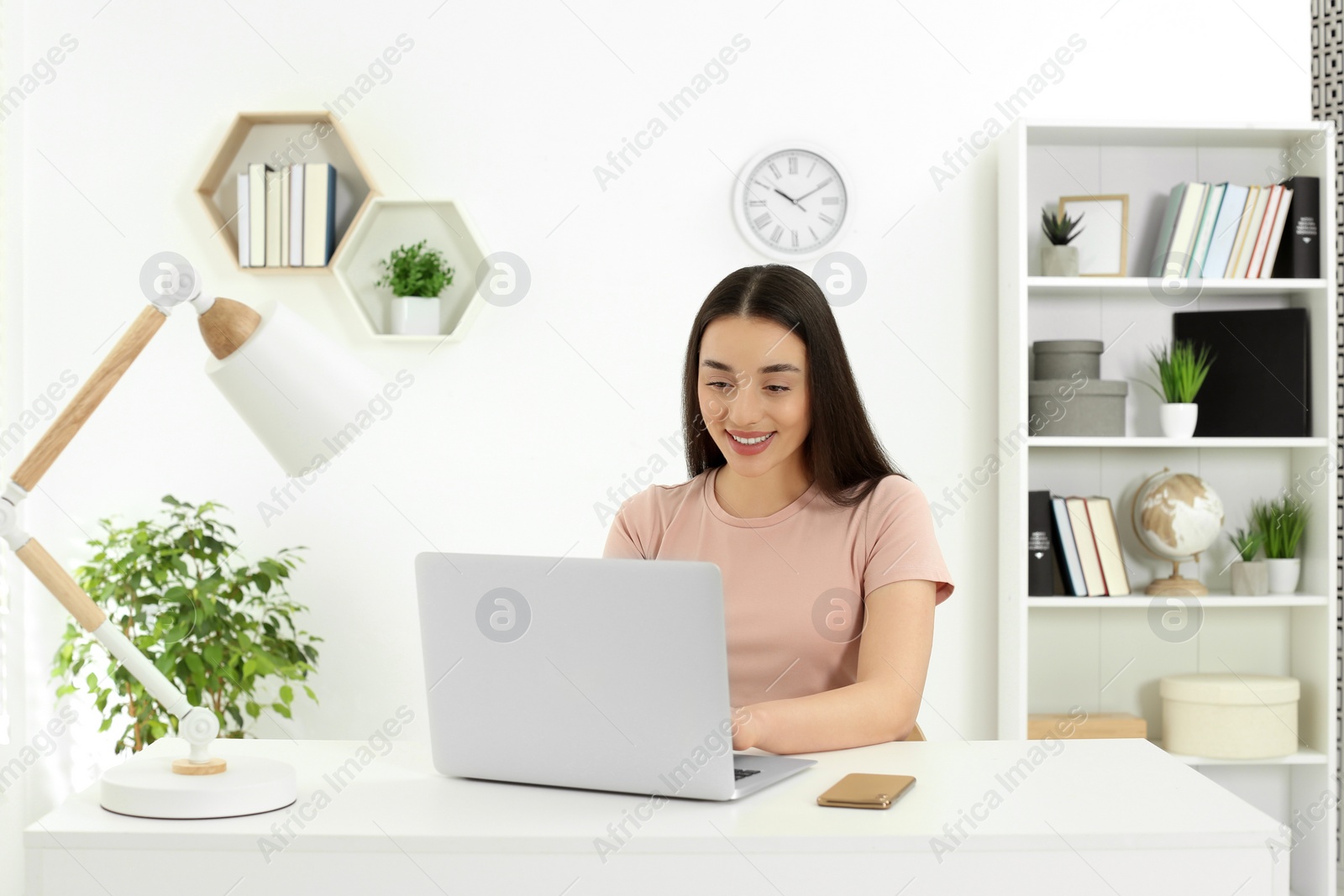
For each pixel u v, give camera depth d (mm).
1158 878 952
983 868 953
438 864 966
